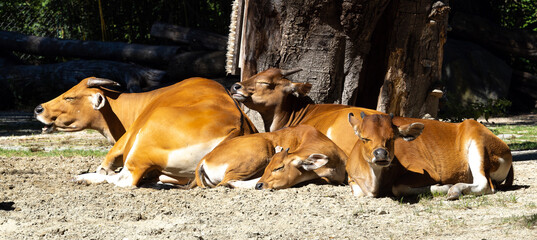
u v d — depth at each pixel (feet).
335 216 17.87
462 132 21.66
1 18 81.05
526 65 85.87
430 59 31.19
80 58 75.87
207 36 70.69
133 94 27.99
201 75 67.41
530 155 33.76
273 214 18.11
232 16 35.17
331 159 22.36
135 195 20.97
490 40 80.79
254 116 30.91
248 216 17.92
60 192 21.56
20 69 72.38
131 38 81.20
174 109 23.76
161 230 16.20
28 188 22.26
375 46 30.76
